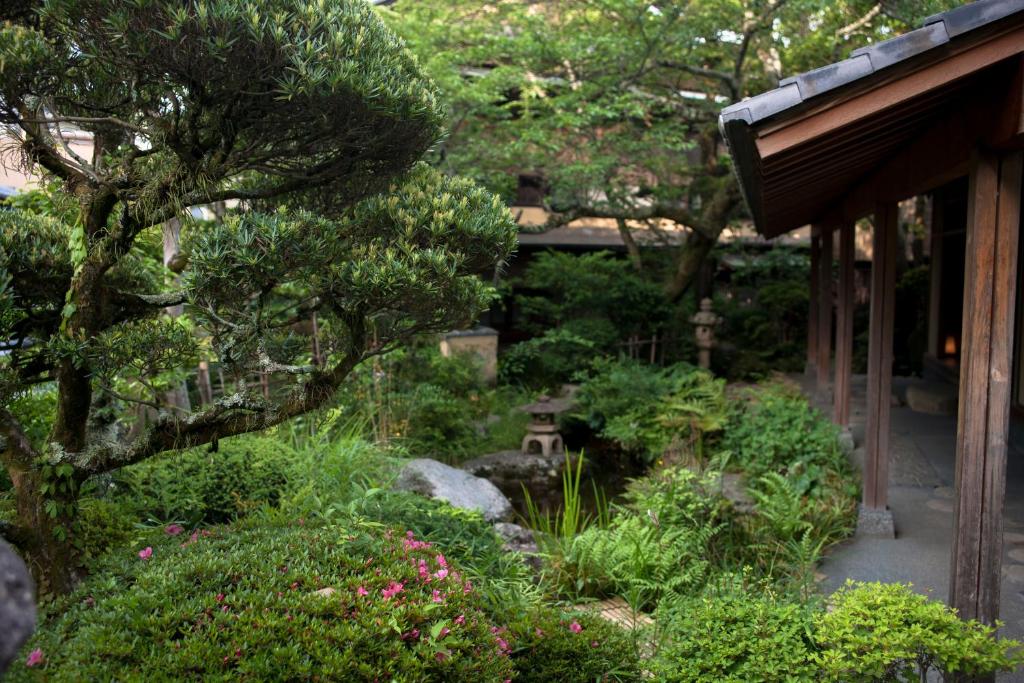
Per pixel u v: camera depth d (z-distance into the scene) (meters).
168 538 3.77
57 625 2.77
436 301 3.39
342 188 3.62
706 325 13.88
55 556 3.28
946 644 2.85
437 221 3.19
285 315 4.59
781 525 5.59
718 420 9.14
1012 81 3.08
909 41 3.01
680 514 5.66
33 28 3.06
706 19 10.77
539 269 14.37
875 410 5.94
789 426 8.29
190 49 2.63
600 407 10.54
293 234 2.92
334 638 2.58
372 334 3.94
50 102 3.21
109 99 3.27
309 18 2.75
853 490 6.51
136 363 3.56
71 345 3.16
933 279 12.38
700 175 14.69
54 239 3.65
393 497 4.96
